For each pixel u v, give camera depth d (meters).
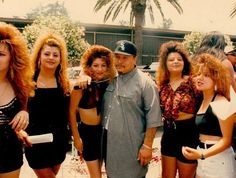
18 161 2.98
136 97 3.73
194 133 4.00
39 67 3.92
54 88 3.94
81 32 23.75
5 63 2.86
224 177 3.21
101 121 3.95
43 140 3.12
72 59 23.34
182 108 3.98
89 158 4.01
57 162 4.13
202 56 3.56
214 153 3.19
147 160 3.77
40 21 23.00
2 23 2.96
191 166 4.09
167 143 4.18
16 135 2.95
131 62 3.75
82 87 3.84
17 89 2.98
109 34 31.70
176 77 4.18
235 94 3.31
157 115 3.73
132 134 3.75
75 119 4.04
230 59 5.41
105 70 3.95
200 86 3.51
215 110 3.26
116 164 3.79
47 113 3.91
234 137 3.24
